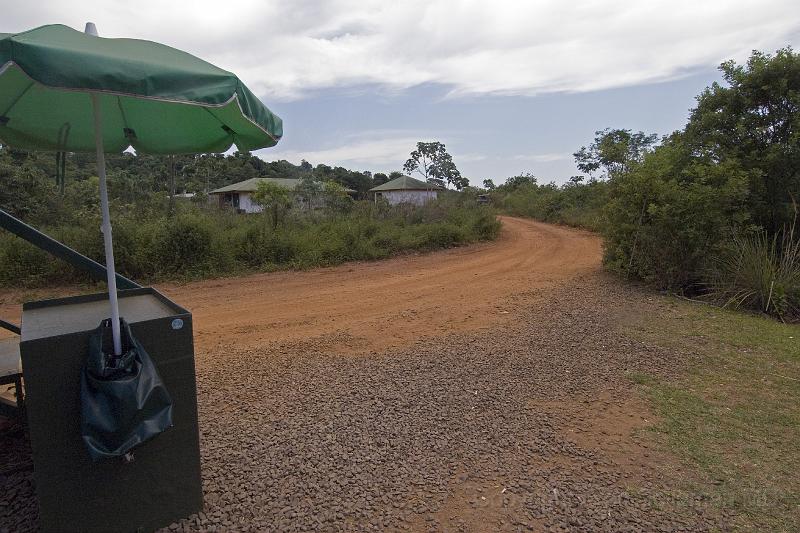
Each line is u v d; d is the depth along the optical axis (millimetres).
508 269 12273
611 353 5547
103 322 2229
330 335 6180
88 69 1769
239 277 10523
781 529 2645
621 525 2645
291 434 3508
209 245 10719
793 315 7664
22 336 2229
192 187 33000
